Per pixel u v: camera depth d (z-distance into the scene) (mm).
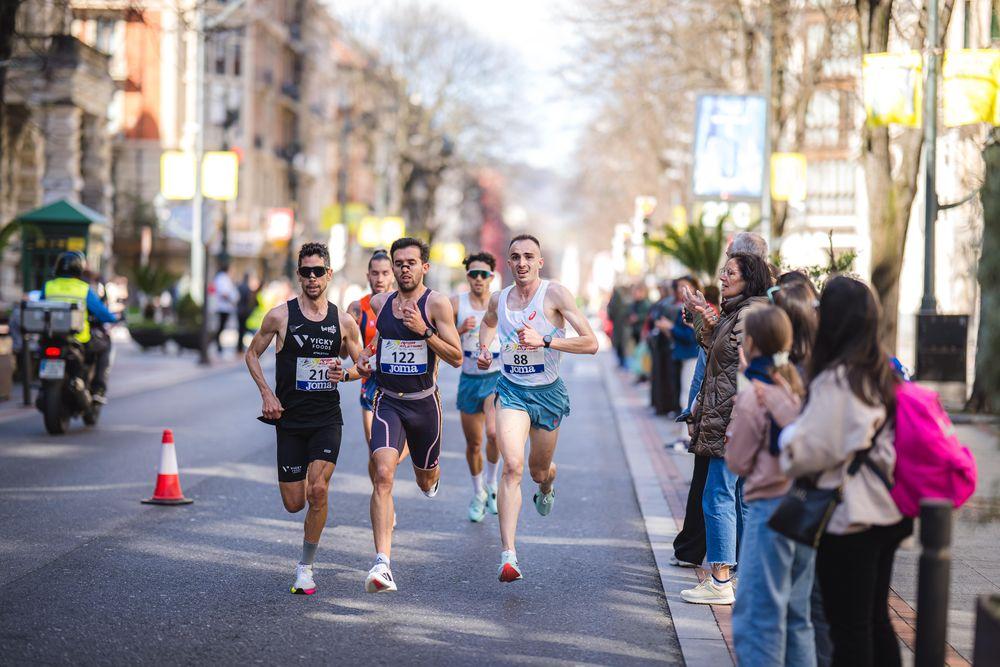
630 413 38375
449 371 53938
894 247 29734
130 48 110875
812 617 11141
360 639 12953
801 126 47000
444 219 139125
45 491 21766
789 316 11008
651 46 54438
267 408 14734
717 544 14516
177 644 12609
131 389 43031
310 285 14867
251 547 17484
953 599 14422
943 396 25766
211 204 104562
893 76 26391
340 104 168250
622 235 91125
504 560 14961
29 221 44812
